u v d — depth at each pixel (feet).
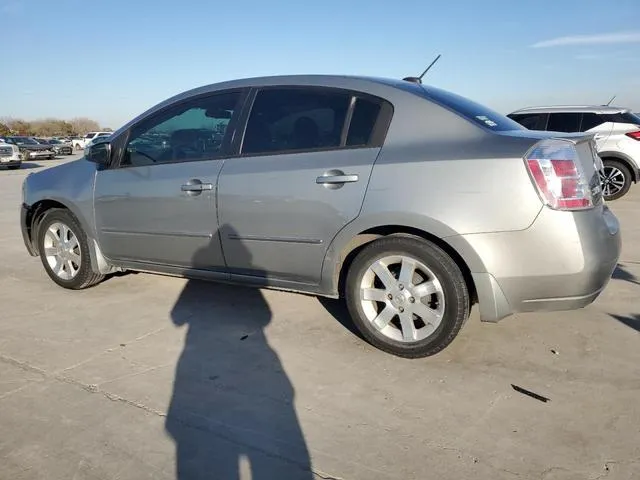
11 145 87.40
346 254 11.42
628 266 17.39
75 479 7.57
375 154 10.82
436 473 7.57
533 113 33.99
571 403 9.24
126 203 14.02
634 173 31.65
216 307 14.33
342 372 10.57
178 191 13.03
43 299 15.33
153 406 9.43
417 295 10.68
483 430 8.54
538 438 8.30
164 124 13.80
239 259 12.53
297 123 11.91
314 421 8.91
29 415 9.17
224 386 10.11
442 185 10.07
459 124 10.52
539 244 9.61
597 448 8.02
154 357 11.39
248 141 12.41
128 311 14.17
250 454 8.08
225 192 12.30
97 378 10.46
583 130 32.42
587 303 10.13
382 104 11.14
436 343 10.63
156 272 14.44
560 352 11.19
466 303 10.38
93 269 15.20
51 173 15.98
